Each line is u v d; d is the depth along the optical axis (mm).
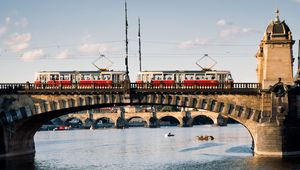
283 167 85688
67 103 105750
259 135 101062
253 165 89188
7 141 109375
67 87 108500
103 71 111750
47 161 104875
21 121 107438
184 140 169875
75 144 158000
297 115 101062
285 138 99625
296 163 90000
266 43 101500
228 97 103438
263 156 100062
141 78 112250
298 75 119188
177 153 120062
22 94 106375
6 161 103750
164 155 115500
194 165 94000
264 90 100938
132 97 105125
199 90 103438
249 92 102500
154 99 105062
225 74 110000
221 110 103500
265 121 100750
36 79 113312
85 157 113625
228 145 141500
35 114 105812
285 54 101312
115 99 105188
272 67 101375
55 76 112812
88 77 112062
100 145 152375
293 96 101438
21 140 116250
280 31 101375
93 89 104812
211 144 146750
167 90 104000
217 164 94125
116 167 94062
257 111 102188
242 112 102812
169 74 111125
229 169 86500
